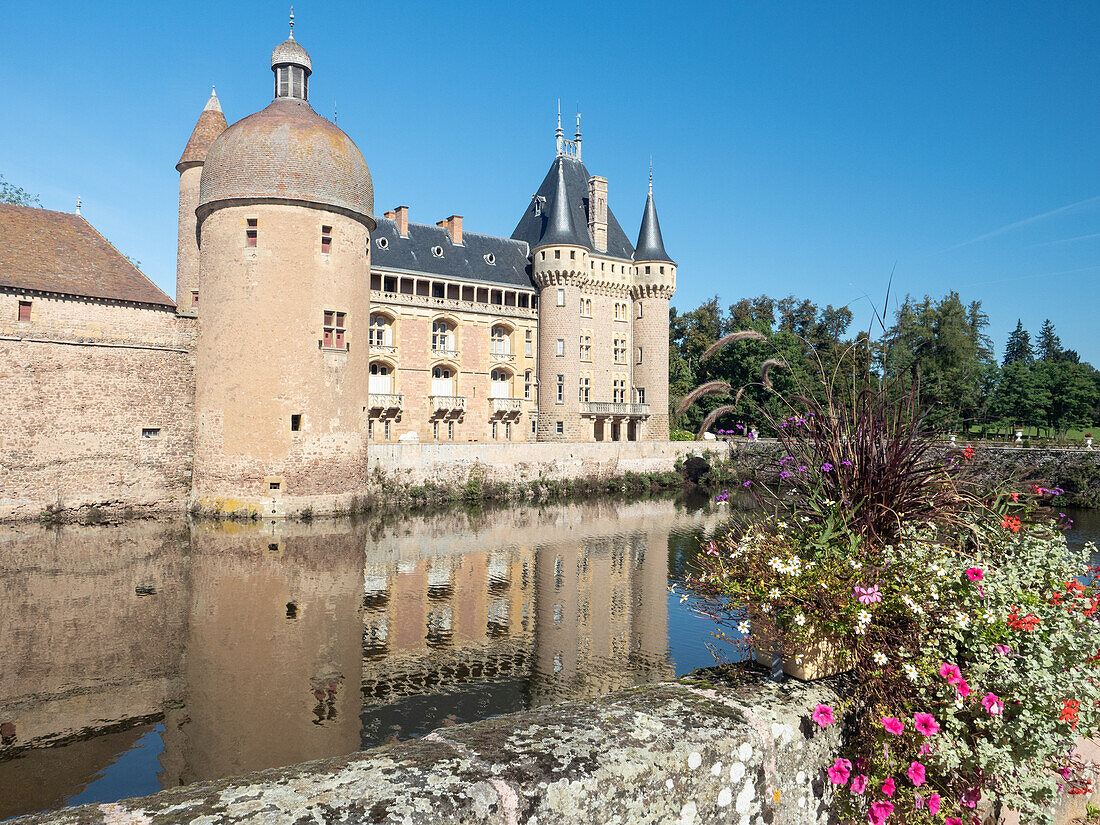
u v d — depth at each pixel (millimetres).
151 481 31391
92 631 14773
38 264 29250
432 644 14703
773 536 4902
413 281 50000
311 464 31484
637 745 3271
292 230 31156
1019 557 5055
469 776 2875
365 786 2762
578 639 15328
